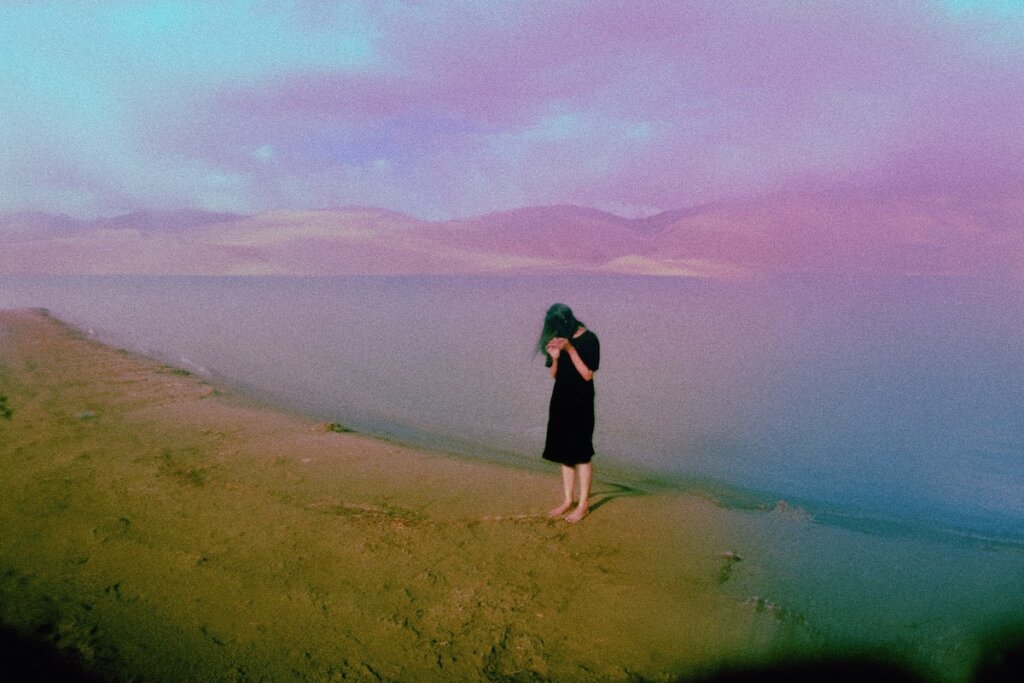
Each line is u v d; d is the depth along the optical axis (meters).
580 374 4.80
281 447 7.02
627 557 4.38
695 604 3.79
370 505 5.27
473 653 3.27
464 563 4.24
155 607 3.57
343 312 30.98
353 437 7.73
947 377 13.72
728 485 6.53
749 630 3.52
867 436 8.70
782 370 14.91
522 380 13.05
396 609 3.66
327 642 3.31
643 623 3.58
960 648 3.34
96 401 8.97
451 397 11.30
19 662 2.94
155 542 4.40
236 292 47.59
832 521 5.29
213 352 16.05
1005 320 30.36
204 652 3.17
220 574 3.99
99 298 38.91
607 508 5.32
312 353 16.73
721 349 18.66
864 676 3.14
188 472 5.93
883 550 4.65
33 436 6.94
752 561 4.38
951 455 7.79
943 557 4.54
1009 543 4.92
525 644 3.36
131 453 6.47
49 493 5.22
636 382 13.15
